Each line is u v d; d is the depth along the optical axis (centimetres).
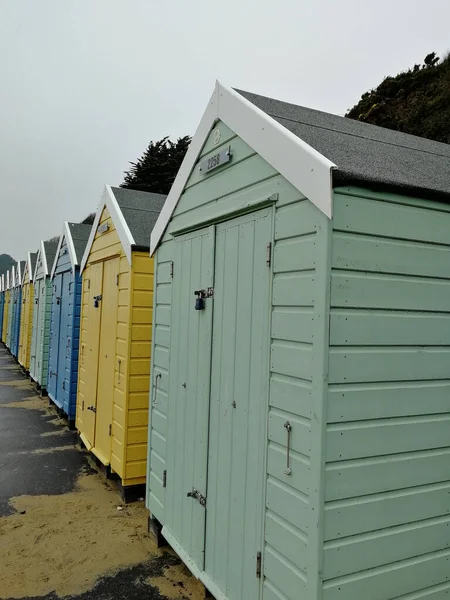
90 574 334
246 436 251
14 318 1873
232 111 279
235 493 260
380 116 1700
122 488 466
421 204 221
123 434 461
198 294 312
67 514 433
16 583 321
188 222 337
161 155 3109
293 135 224
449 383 230
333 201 196
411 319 217
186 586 322
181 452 332
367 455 204
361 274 204
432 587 222
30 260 1380
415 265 219
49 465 575
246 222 262
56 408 892
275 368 227
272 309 232
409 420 217
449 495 229
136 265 463
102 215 576
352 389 200
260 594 232
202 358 307
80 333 666
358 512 201
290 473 212
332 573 194
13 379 1325
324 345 193
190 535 311
